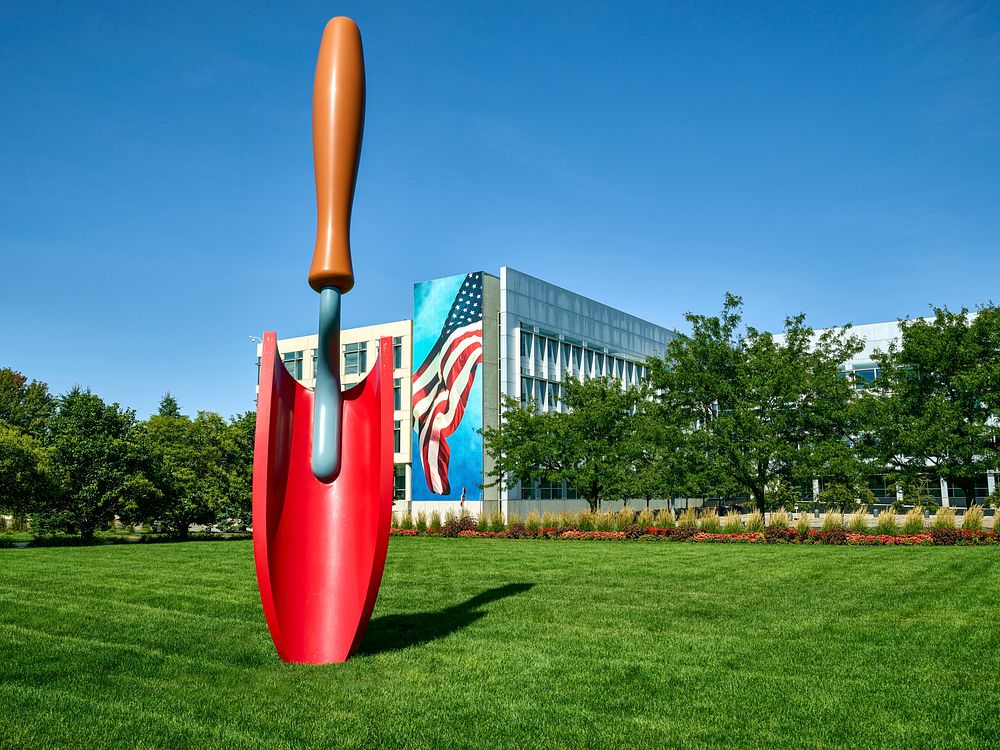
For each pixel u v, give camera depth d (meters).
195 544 27.92
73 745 5.68
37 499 33.12
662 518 28.19
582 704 6.61
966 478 26.03
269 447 8.32
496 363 47.25
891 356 28.11
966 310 26.75
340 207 8.41
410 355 51.31
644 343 61.38
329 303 8.67
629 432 34.38
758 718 6.20
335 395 9.02
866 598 11.97
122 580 15.47
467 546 24.23
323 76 8.41
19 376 62.72
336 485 9.00
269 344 8.50
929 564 16.44
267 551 8.09
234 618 11.03
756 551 20.52
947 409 25.08
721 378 28.00
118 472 34.00
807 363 27.45
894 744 5.59
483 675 7.57
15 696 6.93
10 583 15.08
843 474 26.06
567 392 36.66
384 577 15.52
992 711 6.29
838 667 7.74
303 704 6.66
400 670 7.77
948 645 8.63
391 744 5.69
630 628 9.84
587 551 21.31
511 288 47.19
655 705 6.56
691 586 13.59
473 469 45.28
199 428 40.50
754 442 26.20
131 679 7.53
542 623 10.23
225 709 6.53
